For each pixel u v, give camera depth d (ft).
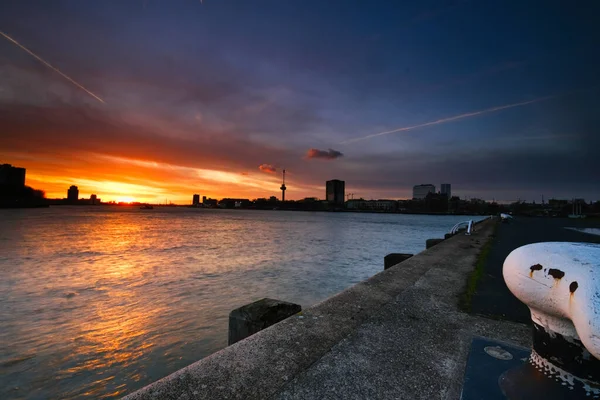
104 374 17.81
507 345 7.78
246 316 12.46
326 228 175.52
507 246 33.30
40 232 119.65
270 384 5.80
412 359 7.03
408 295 12.46
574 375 4.34
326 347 7.49
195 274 45.85
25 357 19.67
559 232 64.59
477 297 12.56
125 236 110.32
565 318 4.29
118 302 31.37
